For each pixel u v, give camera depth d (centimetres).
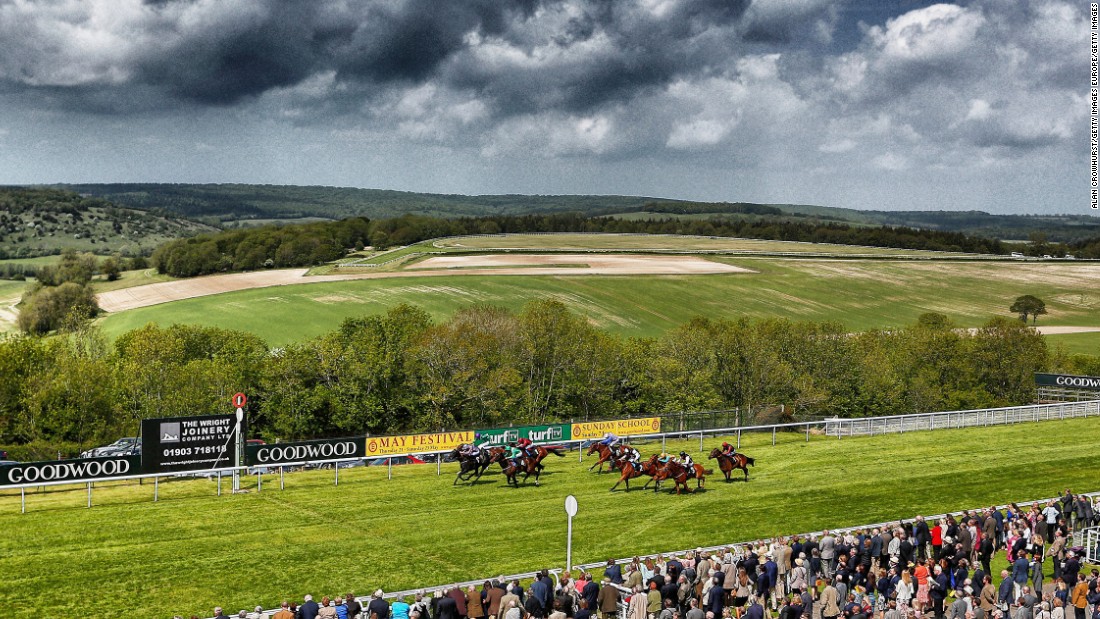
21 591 3025
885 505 4256
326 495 4347
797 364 8731
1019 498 4406
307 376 7275
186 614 2881
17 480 3934
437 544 3616
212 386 7056
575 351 8144
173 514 3959
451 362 7450
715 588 2702
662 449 5509
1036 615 2666
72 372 6569
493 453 4666
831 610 2702
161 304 12444
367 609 2642
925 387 9081
